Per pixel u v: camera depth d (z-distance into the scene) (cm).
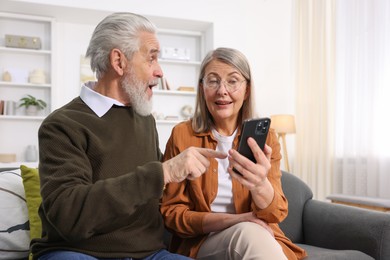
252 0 496
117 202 97
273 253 110
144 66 129
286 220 198
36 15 451
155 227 128
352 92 391
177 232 137
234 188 139
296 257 137
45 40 466
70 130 111
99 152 116
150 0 455
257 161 114
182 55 496
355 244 171
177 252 142
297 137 472
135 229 120
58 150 107
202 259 131
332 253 158
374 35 367
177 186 140
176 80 512
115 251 114
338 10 414
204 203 139
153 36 132
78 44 480
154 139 141
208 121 150
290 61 498
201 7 474
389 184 348
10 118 435
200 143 147
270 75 502
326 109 425
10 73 451
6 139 450
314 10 450
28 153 439
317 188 433
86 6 432
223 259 123
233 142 146
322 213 193
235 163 113
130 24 127
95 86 135
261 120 114
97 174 116
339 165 411
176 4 464
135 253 117
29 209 157
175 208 137
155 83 134
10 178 165
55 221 97
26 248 155
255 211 127
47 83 462
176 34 511
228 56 142
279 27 507
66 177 101
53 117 114
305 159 456
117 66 127
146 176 100
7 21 454
